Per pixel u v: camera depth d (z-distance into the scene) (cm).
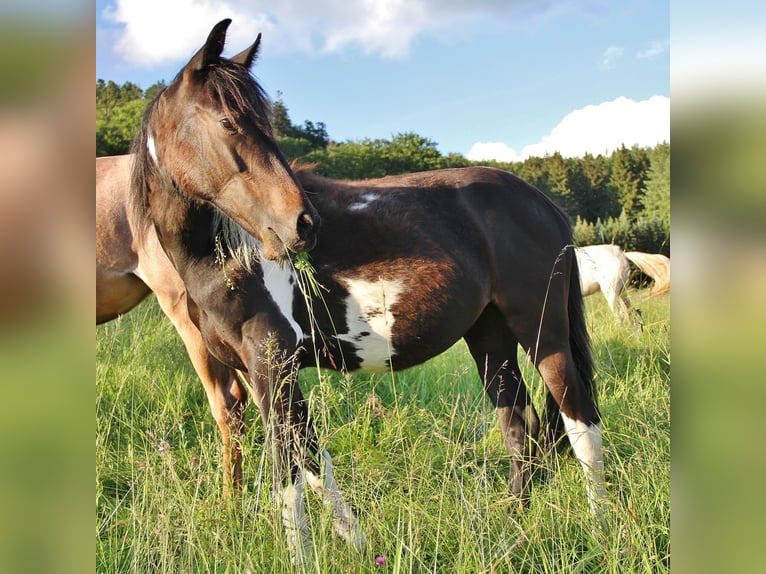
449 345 295
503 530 221
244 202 232
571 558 225
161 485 237
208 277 259
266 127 233
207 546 224
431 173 309
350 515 237
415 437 330
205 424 378
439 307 281
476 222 293
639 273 845
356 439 340
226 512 245
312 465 250
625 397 369
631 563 200
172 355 451
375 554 225
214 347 276
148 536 215
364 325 279
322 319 275
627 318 592
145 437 325
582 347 312
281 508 234
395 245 278
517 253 295
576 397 294
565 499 255
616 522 229
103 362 417
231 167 230
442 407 388
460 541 208
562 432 307
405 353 288
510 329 303
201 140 233
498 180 307
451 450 303
